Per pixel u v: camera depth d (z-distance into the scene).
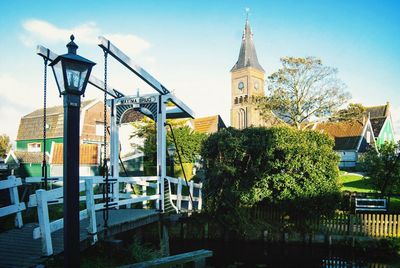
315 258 13.40
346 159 48.94
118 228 8.99
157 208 11.71
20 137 36.06
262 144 14.01
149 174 25.73
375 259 12.91
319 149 14.02
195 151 28.88
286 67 35.62
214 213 14.38
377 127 53.94
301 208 13.88
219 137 14.83
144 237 11.13
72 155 4.70
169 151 17.72
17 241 7.05
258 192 14.11
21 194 13.18
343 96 35.53
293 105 36.47
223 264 12.58
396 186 17.06
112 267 6.56
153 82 11.20
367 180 19.66
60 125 33.75
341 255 13.61
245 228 14.09
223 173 14.43
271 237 14.08
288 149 13.81
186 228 13.69
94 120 34.41
